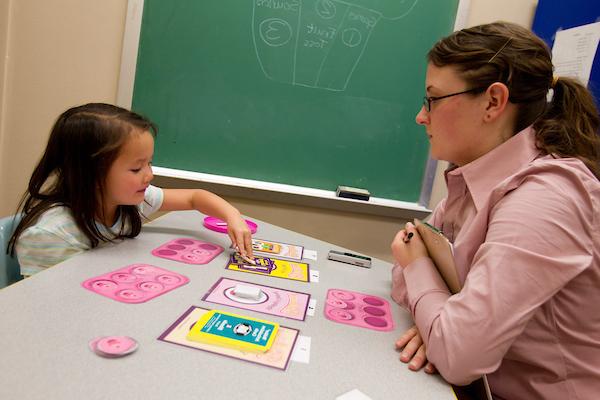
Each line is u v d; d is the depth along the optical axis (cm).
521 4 186
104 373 54
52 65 187
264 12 184
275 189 194
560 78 83
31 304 68
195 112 191
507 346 63
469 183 85
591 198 67
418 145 198
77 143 98
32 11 183
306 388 58
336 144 197
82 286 77
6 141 193
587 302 71
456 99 79
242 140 195
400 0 186
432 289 76
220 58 187
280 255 112
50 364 54
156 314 71
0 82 187
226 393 54
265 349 65
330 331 75
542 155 79
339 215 201
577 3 158
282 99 192
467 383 64
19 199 198
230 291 84
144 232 115
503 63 76
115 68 187
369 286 101
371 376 64
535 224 65
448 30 189
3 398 47
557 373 72
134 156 100
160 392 53
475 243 79
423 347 71
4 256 99
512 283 63
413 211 199
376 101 194
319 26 186
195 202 128
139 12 181
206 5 183
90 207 101
